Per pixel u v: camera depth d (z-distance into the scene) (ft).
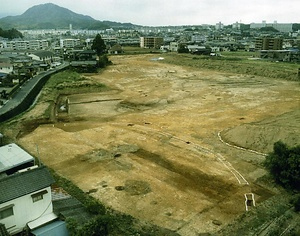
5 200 57.31
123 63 364.99
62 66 315.37
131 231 65.51
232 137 123.95
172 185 88.94
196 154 110.83
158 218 73.05
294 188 84.58
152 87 235.40
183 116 159.84
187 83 250.16
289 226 67.82
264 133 117.70
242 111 168.04
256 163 102.53
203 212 75.51
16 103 168.55
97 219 60.90
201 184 89.51
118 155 110.11
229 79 267.18
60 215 65.05
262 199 81.30
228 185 88.74
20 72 255.09
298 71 259.60
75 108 178.91
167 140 124.98
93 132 135.33
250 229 67.00
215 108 175.01
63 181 88.43
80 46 514.27
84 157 108.68
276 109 170.71
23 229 61.57
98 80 259.80
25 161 83.61
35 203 62.39
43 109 167.94
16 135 130.21
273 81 255.91
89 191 85.30
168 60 384.88
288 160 84.64
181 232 67.56
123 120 154.51
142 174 95.76
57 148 116.78
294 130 114.01
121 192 84.99
